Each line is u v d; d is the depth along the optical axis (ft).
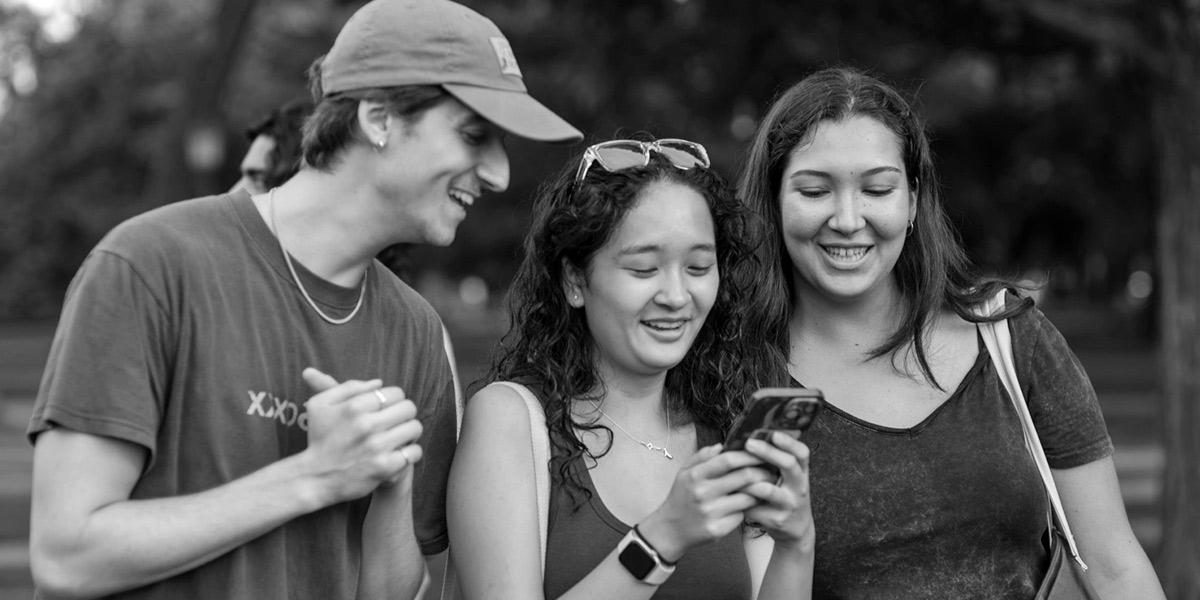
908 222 9.16
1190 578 18.75
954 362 9.20
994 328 9.18
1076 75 30.01
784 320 9.36
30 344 97.76
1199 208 19.08
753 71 27.86
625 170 8.04
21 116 110.01
